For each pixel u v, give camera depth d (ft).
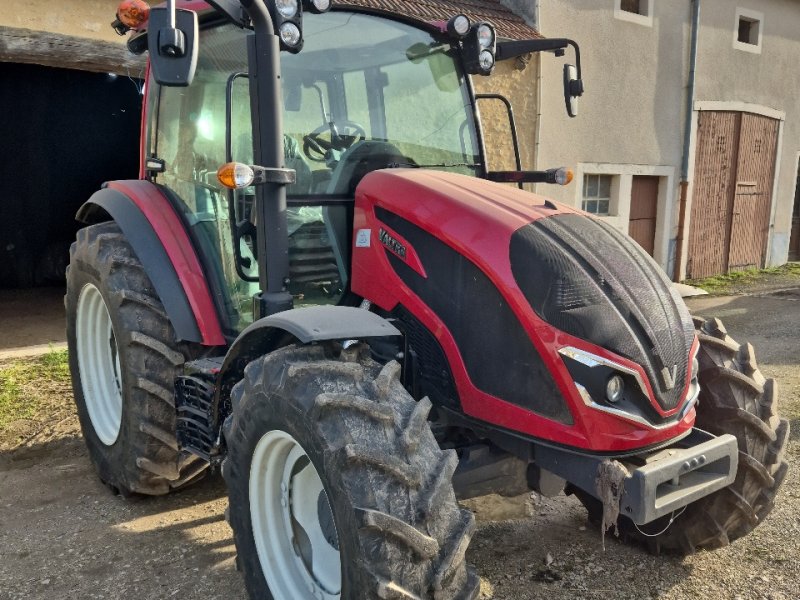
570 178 10.85
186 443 10.22
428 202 8.34
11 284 32.99
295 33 8.14
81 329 12.35
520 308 7.43
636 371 7.19
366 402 6.58
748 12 37.68
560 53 11.16
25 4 19.13
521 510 11.00
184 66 7.23
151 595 8.89
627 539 9.95
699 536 9.11
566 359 7.21
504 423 7.74
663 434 7.41
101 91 32.55
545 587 8.91
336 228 9.41
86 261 11.47
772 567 9.30
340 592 7.03
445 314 8.08
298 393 6.83
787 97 41.06
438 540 6.30
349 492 6.26
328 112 9.63
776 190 41.63
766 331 23.76
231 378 8.98
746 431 8.85
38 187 32.71
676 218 36.45
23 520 10.91
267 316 8.00
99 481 12.38
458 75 10.91
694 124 36.17
